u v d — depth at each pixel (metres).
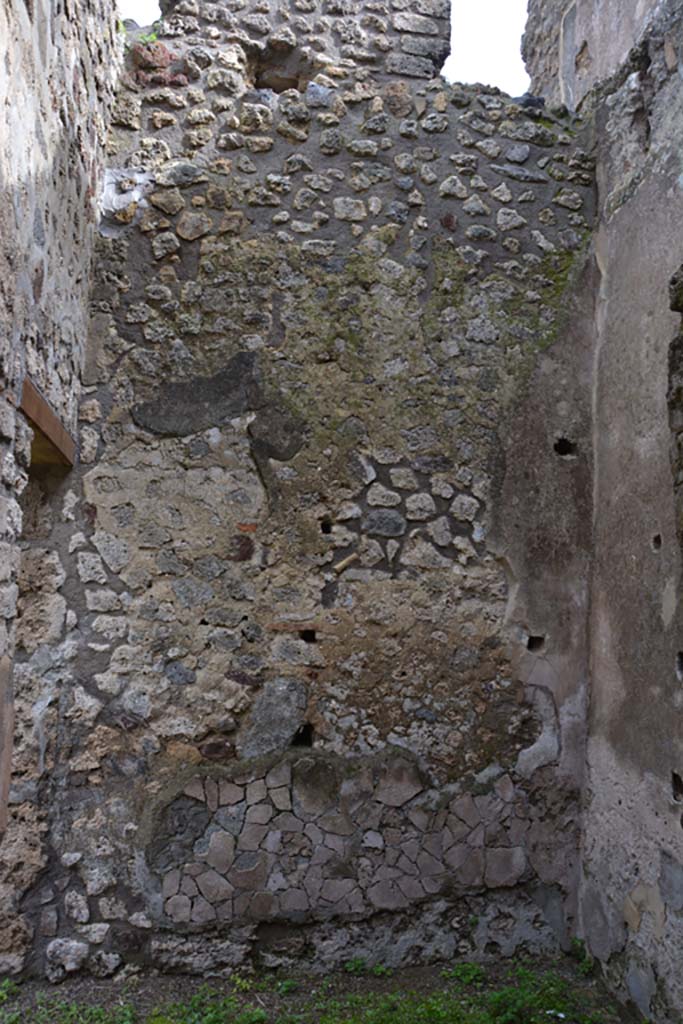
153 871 3.08
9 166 1.99
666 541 2.92
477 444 3.49
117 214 3.35
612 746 3.21
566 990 3.05
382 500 3.41
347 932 3.19
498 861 3.32
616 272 3.47
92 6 2.96
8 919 2.97
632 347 3.28
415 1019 2.77
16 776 3.03
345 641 3.32
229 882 3.12
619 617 3.23
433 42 3.73
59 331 2.74
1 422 1.99
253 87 3.77
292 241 3.46
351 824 3.23
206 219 3.41
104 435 3.23
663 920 2.79
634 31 3.62
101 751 3.11
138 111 3.45
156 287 3.34
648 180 3.26
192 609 3.22
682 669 2.78
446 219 3.59
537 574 3.47
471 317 3.55
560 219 3.67
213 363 3.35
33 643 3.10
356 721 3.29
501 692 3.40
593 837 3.29
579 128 3.77
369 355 3.46
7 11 1.91
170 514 3.25
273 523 3.32
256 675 3.25
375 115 3.60
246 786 3.18
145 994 2.95
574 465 3.54
